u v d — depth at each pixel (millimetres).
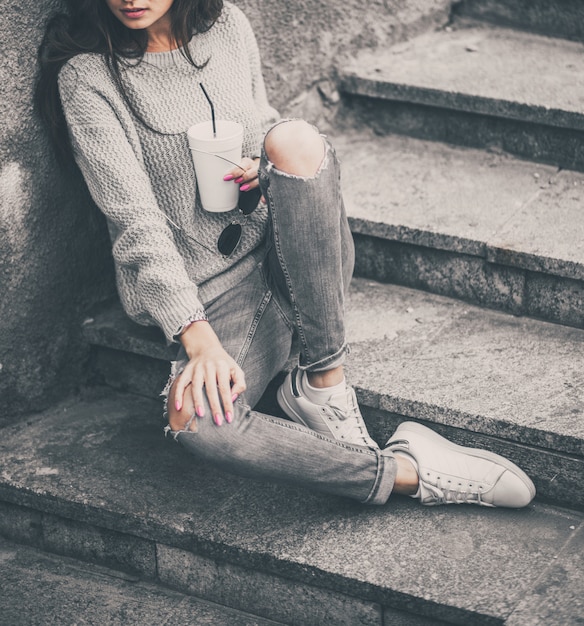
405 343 2525
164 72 2316
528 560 2090
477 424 2264
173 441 2547
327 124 3234
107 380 2766
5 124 2344
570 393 2311
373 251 2791
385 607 2084
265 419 2127
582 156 2932
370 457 2193
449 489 2221
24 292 2521
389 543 2154
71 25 2352
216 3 2352
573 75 3109
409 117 3160
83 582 2346
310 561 2115
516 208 2764
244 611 2254
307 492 2332
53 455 2498
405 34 3430
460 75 3135
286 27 2982
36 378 2625
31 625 2197
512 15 3469
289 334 2381
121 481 2391
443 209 2771
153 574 2336
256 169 2279
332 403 2262
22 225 2461
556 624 1918
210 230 2373
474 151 3092
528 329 2578
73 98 2262
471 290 2688
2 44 2279
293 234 2078
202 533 2213
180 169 2320
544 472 2242
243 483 2377
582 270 2477
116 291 2816
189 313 2123
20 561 2420
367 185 2916
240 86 2398
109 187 2213
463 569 2072
